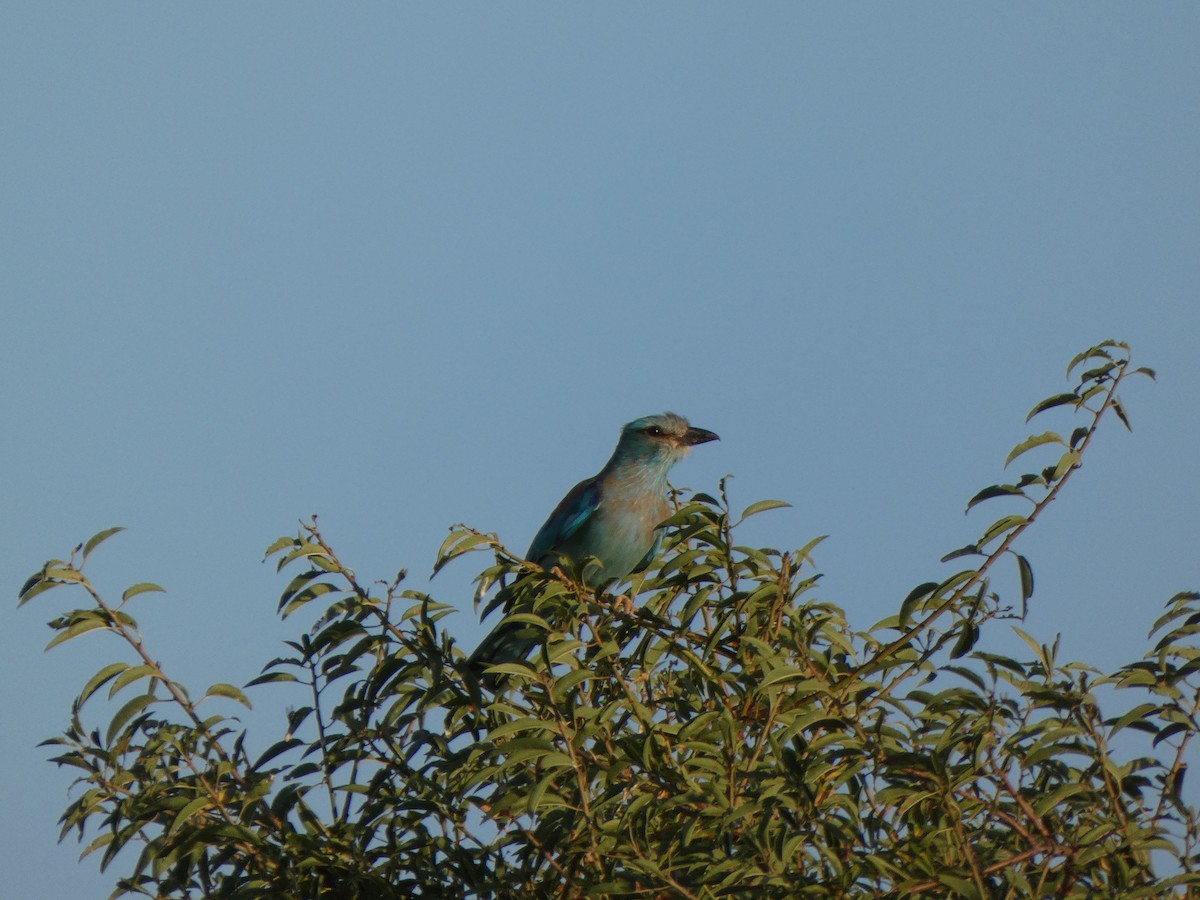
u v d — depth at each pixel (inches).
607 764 389.1
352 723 429.7
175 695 418.3
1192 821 370.9
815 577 447.8
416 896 404.8
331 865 399.5
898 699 406.6
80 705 414.3
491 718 446.9
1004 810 379.9
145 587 416.8
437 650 429.7
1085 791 363.3
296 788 410.9
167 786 411.5
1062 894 350.9
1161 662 385.4
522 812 410.0
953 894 348.5
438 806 409.7
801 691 399.2
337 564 434.3
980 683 399.2
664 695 454.9
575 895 389.4
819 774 375.2
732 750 388.5
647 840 389.1
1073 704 375.9
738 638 454.6
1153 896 335.6
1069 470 396.5
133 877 424.2
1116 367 395.2
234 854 414.0
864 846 372.8
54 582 410.6
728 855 366.3
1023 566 400.2
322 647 430.9
